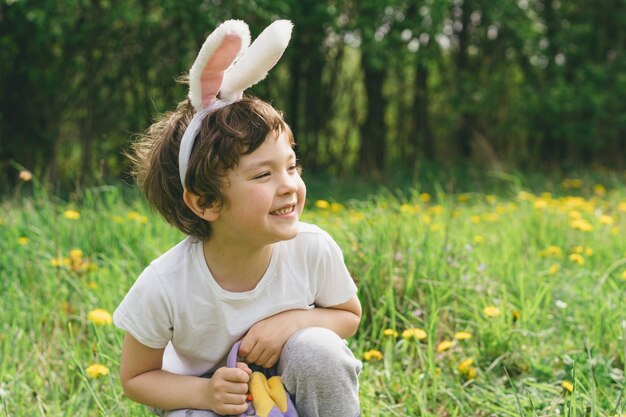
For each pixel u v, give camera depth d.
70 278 3.31
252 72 1.69
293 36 7.97
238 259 1.74
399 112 9.41
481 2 8.77
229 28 1.63
